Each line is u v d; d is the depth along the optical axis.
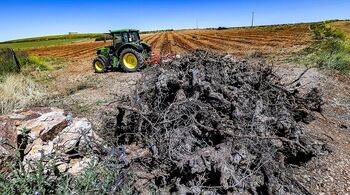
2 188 2.62
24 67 14.12
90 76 11.11
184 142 3.43
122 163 3.28
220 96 3.94
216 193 2.96
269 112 4.20
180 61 4.88
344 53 12.30
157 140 3.55
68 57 21.89
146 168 3.47
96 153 3.63
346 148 4.28
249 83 4.61
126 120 4.18
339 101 6.55
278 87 4.83
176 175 3.21
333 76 8.78
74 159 3.55
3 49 12.95
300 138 3.86
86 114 5.78
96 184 2.77
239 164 3.14
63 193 2.67
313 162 3.83
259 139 3.43
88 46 35.72
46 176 2.83
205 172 3.03
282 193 2.99
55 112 3.88
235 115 3.75
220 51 17.89
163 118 3.82
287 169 3.65
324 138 4.56
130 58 11.34
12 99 6.72
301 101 5.04
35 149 3.37
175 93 4.21
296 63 11.20
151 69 4.89
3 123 3.30
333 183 3.44
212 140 3.58
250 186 3.03
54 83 10.01
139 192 3.09
